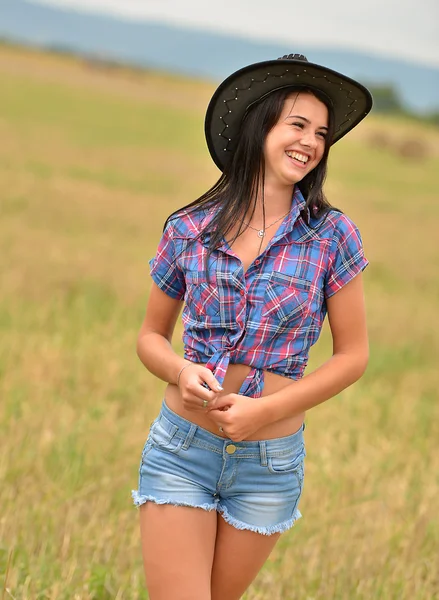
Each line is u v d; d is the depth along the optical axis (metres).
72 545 6.96
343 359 5.15
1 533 6.93
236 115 5.21
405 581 7.05
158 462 5.15
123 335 14.21
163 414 5.23
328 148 5.21
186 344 5.22
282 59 4.93
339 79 4.98
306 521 8.07
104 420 9.91
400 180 56.44
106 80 100.38
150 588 5.07
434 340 17.69
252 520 5.12
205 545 5.05
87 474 8.41
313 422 11.13
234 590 5.31
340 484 8.94
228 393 5.07
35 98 68.38
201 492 5.09
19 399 9.98
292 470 5.18
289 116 5.06
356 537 7.91
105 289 17.59
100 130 56.62
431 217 39.81
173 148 53.41
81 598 6.20
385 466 9.66
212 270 5.04
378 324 18.12
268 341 5.02
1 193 28.77
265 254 5.02
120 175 38.69
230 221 5.09
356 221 35.44
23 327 13.88
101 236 24.19
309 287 5.01
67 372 11.69
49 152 42.03
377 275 24.67
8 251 19.88
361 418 11.66
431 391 13.98
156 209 30.77
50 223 25.03
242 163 5.16
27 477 8.00
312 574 7.06
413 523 8.07
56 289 16.94
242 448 5.04
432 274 25.72
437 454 10.55
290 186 5.22
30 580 6.32
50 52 124.44
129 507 7.86
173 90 107.12
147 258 21.75
